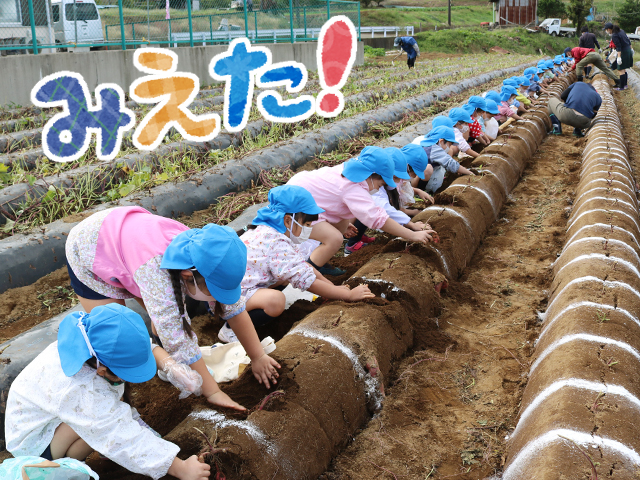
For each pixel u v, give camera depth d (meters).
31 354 3.12
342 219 4.32
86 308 2.90
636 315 3.24
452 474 2.62
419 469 2.64
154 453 2.14
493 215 5.79
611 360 2.74
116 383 2.18
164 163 6.81
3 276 4.29
